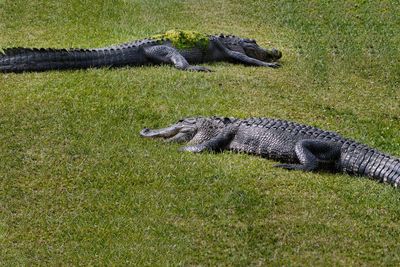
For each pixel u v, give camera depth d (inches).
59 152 906.7
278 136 906.1
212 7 1780.3
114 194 799.7
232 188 815.1
